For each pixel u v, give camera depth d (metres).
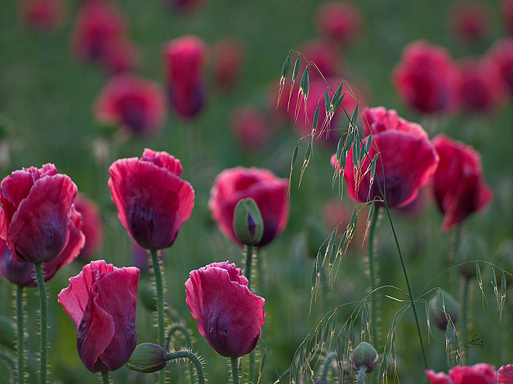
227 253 5.50
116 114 7.89
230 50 11.61
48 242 2.37
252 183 3.79
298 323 4.65
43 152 9.42
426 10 16.30
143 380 3.34
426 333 4.61
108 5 14.20
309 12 16.61
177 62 5.37
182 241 5.40
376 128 2.86
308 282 4.86
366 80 12.91
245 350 2.30
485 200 3.51
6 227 2.37
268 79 14.38
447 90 5.68
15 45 13.70
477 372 2.16
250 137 10.25
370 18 16.30
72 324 4.32
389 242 5.51
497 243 6.21
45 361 2.47
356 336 2.59
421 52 5.61
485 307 4.85
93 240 4.68
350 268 5.57
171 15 14.02
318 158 7.24
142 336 4.07
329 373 3.13
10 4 15.97
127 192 2.57
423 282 5.41
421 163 2.77
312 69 9.57
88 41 11.27
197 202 5.34
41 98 11.57
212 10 16.47
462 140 8.17
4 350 4.02
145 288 3.29
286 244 6.65
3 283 4.67
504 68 8.17
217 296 2.26
